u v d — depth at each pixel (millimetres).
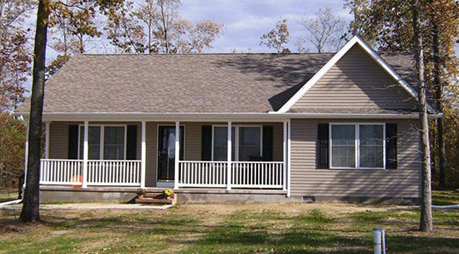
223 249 9781
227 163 17375
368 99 16734
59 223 13453
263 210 15289
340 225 12500
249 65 20766
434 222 12867
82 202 17453
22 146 31125
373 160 16656
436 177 27562
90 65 21359
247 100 17734
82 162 17875
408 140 16547
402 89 16547
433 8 13227
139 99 18188
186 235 11438
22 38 19844
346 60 16906
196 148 18734
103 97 18422
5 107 31078
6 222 13555
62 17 13961
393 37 24031
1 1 19969
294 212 14766
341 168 16750
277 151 18406
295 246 9883
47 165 17906
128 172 18188
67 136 19188
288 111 16719
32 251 10117
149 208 15938
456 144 24719
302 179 16891
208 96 18156
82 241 11016
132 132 19016
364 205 16109
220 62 21219
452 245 9727
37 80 13609
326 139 16859
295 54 21719
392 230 11680
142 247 10211
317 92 16891
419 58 11719
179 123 18688
